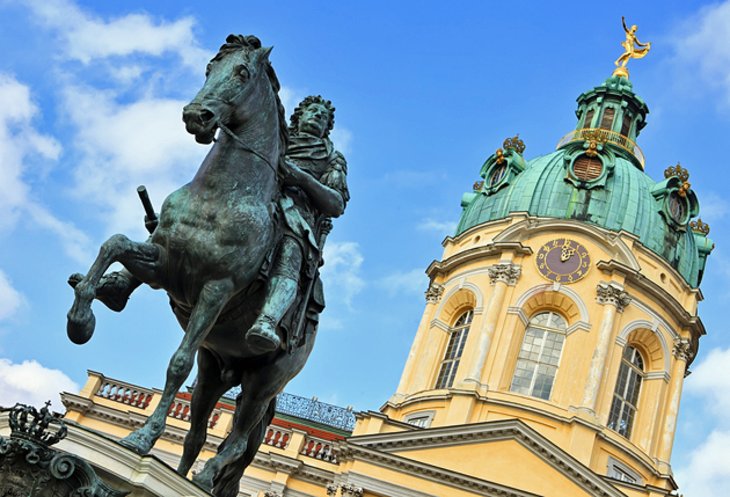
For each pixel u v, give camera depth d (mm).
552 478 44344
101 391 49562
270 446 48812
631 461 48656
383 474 44500
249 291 8695
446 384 52219
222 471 9383
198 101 8227
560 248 52938
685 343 52719
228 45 8688
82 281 7836
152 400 48875
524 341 51406
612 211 55094
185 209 8477
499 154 59438
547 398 49406
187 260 8359
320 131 9938
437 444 45281
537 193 56344
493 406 48844
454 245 57281
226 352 9125
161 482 7250
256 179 8680
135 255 8227
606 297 51250
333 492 44438
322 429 60062
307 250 9117
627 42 67125
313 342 9703
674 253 55031
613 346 50469
